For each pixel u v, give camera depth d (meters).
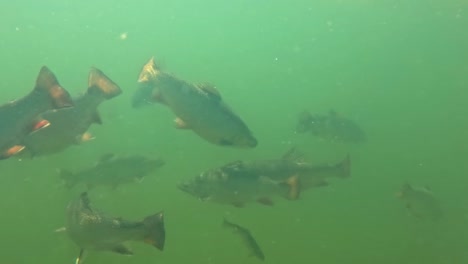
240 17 90.94
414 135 22.86
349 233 11.17
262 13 77.31
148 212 11.52
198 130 5.51
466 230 11.48
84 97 5.74
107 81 5.67
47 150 5.75
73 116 5.73
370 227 11.64
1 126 4.45
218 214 12.13
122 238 4.79
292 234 10.99
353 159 17.80
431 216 8.58
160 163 9.07
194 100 5.37
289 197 6.45
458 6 44.28
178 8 79.19
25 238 10.11
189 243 10.06
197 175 6.58
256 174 6.53
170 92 5.41
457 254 9.88
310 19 82.75
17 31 110.44
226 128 5.55
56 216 11.48
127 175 8.70
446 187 14.66
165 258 9.17
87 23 117.81
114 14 91.94
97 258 9.00
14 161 15.65
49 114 5.53
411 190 8.41
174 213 11.84
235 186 6.36
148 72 5.65
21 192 13.22
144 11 86.31
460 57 87.94
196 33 171.50
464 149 19.91
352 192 14.46
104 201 12.34
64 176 8.70
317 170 7.54
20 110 4.54
